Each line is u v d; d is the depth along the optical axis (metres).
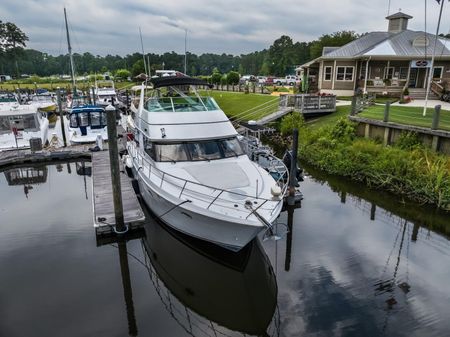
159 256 8.82
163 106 11.23
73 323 6.32
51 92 45.97
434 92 26.56
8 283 7.47
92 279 7.73
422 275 7.83
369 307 6.76
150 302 7.04
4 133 18.47
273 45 113.44
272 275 7.83
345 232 9.88
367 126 16.72
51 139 21.23
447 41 29.36
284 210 11.45
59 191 13.48
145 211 11.20
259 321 6.57
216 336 6.21
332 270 8.02
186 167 9.49
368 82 28.72
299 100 22.50
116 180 8.98
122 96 36.44
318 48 66.94
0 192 13.40
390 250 8.91
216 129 10.48
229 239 7.79
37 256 8.62
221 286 7.75
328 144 16.81
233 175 9.12
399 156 13.35
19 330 6.12
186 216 8.23
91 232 9.95
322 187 13.65
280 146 20.30
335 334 6.08
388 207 11.66
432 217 10.85
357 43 31.64
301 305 6.86
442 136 13.09
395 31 33.53
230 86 48.09
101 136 17.97
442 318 6.46
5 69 108.19
